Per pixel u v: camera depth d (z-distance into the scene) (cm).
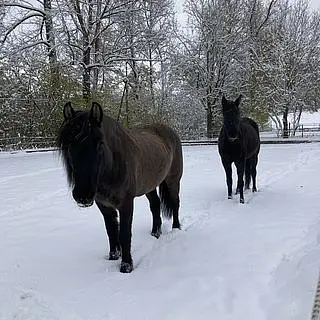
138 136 501
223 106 750
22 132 2244
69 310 345
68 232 575
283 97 2739
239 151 740
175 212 579
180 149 590
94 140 361
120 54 2462
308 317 290
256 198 756
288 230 539
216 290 367
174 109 2836
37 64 2242
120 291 381
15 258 474
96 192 390
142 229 577
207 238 522
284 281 368
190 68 2839
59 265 452
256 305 333
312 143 2047
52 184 964
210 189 855
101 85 2462
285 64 2775
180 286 383
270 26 3088
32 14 2277
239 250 470
